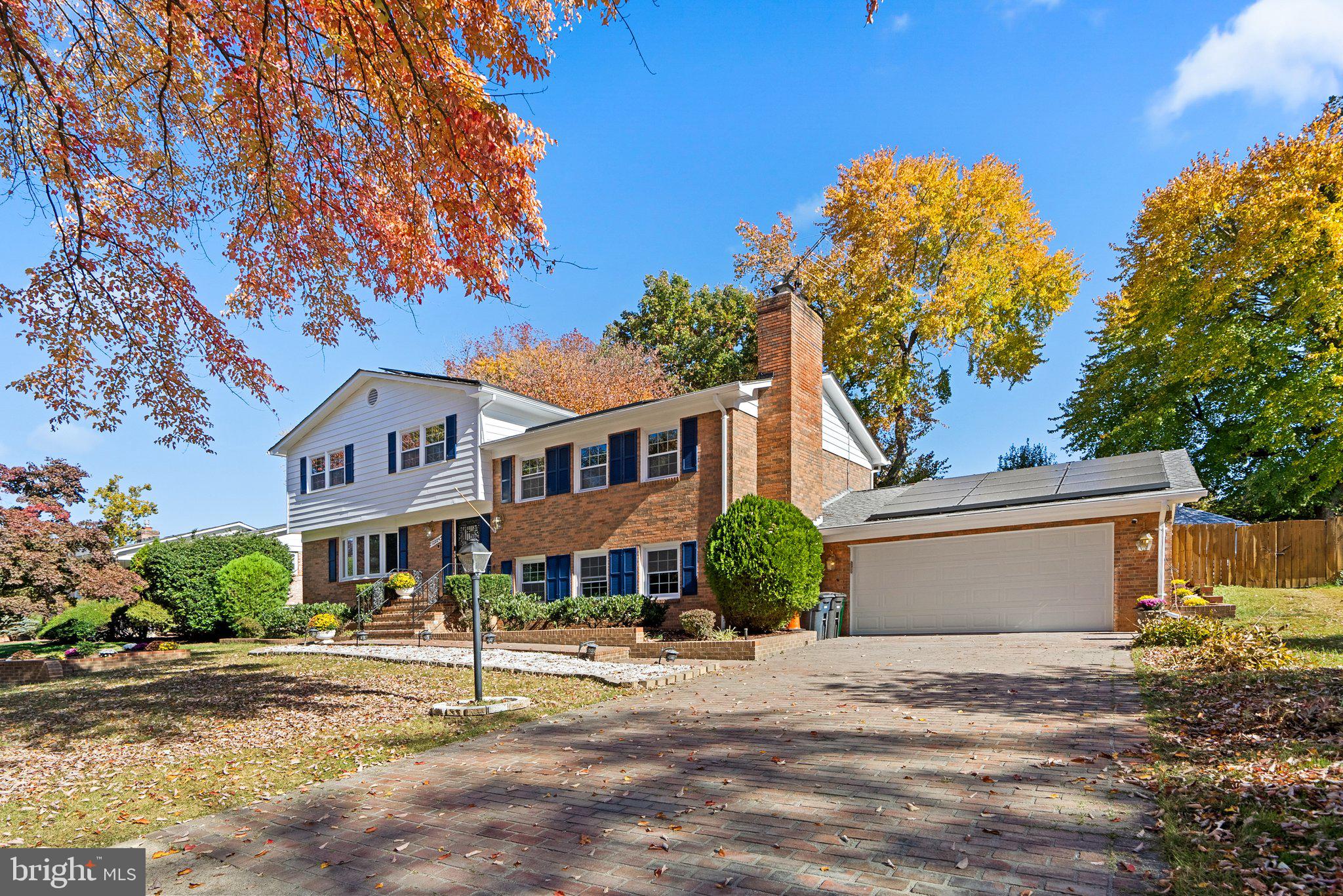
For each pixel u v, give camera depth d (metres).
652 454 18.58
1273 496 25.08
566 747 7.61
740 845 4.60
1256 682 8.08
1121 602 14.59
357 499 24.94
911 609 17.17
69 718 10.16
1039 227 28.09
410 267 9.15
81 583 16.06
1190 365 25.23
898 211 27.23
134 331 9.09
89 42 7.48
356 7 6.48
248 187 8.75
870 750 6.64
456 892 4.21
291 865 4.75
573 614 17.78
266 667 15.02
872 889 3.88
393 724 9.09
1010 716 7.60
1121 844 4.24
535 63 6.61
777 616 15.29
